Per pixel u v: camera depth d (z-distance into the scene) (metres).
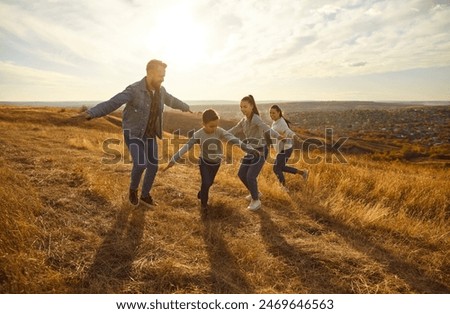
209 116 4.23
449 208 5.40
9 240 3.12
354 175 7.11
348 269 3.27
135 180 4.35
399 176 8.08
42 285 2.71
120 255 3.29
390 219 4.54
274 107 6.01
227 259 3.36
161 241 3.62
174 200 4.96
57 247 3.28
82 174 5.73
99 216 4.19
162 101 4.46
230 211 4.66
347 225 4.38
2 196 4.05
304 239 3.94
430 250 3.78
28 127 15.96
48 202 4.40
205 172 4.49
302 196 5.56
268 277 3.09
